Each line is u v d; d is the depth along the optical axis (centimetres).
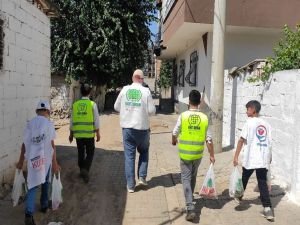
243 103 523
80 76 1161
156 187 406
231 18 685
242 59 768
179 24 720
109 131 840
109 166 502
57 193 323
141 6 1199
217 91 543
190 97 329
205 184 333
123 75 1256
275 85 405
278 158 391
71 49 1115
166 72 1744
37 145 303
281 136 385
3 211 333
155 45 1336
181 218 323
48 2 477
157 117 1163
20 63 415
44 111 319
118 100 386
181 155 322
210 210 334
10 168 394
